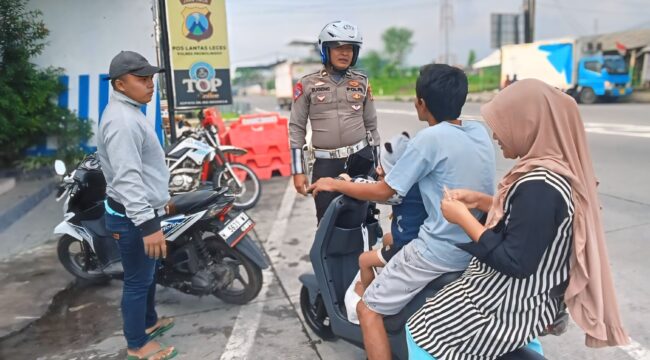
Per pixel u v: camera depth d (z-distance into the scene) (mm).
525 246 1647
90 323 3592
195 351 3178
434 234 2131
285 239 5195
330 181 2588
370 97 3766
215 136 6480
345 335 2809
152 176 2797
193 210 3480
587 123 12914
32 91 6973
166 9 6785
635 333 3141
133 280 2930
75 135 7461
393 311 2342
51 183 7156
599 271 1718
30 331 3488
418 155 2078
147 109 7324
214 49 7090
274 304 3768
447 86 2076
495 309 1866
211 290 3582
